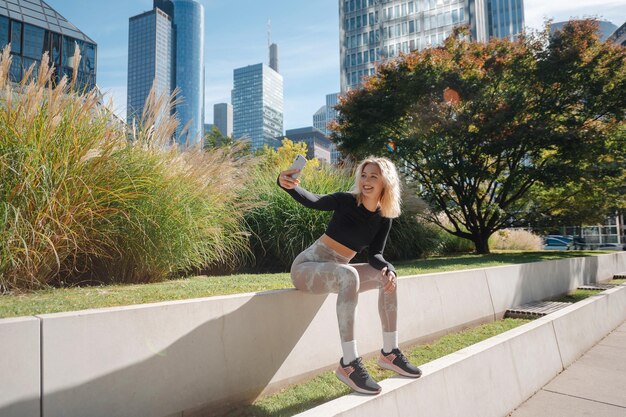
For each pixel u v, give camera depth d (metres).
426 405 2.28
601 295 5.83
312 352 3.11
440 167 12.51
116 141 4.16
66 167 3.59
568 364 4.07
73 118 3.83
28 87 3.57
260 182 7.31
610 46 11.80
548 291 7.63
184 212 4.66
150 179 4.32
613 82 12.02
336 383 2.98
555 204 13.91
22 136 3.49
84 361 1.91
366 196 2.75
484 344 2.99
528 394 3.20
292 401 2.65
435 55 12.62
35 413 1.75
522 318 5.84
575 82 12.20
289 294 2.96
